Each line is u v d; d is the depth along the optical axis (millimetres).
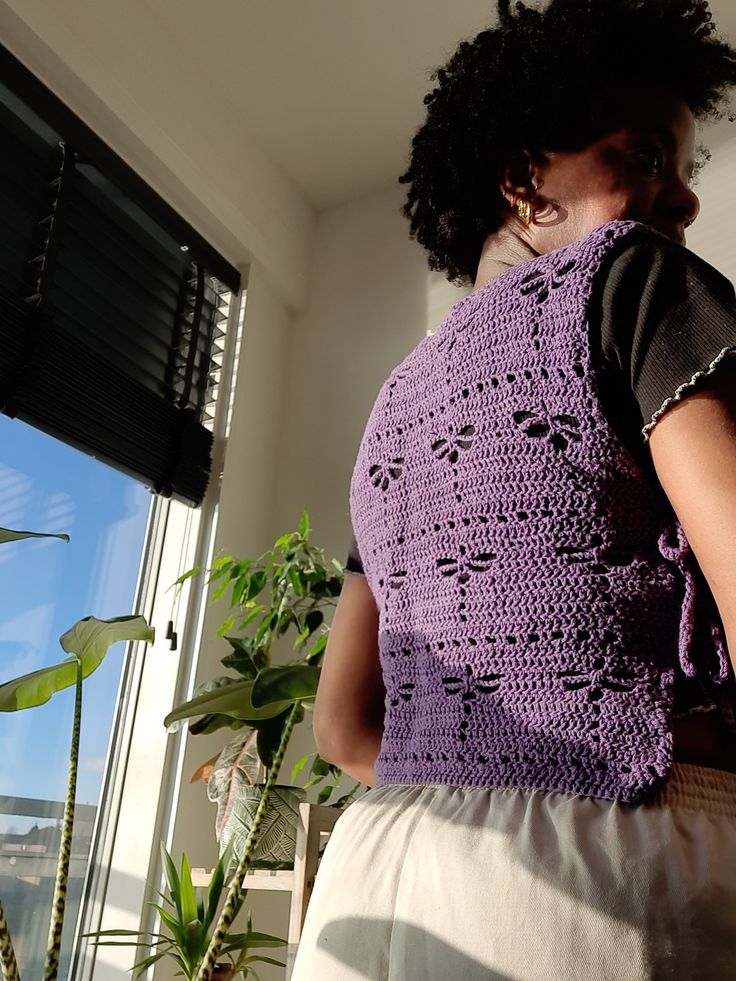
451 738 475
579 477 458
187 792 2162
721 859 392
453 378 531
